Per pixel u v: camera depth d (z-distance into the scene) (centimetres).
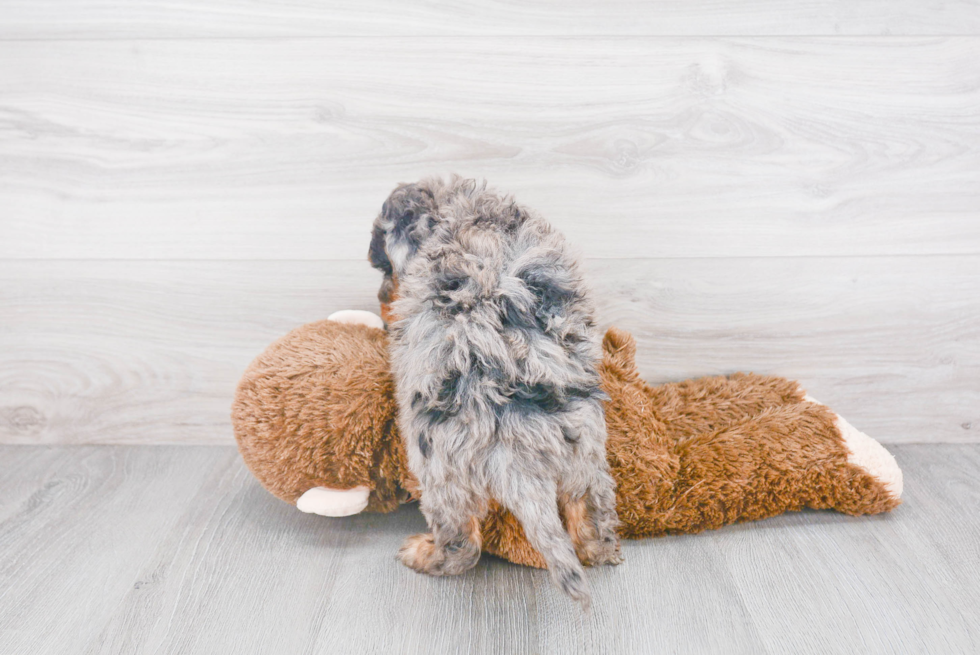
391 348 132
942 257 169
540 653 114
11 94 162
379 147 164
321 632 120
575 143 163
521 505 116
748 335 175
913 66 158
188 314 176
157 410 184
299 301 175
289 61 159
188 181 167
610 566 135
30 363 180
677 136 162
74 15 157
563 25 156
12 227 170
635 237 169
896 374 177
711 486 143
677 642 117
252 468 144
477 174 166
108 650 116
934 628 119
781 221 167
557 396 121
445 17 156
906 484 163
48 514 154
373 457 139
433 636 118
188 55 159
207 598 128
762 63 158
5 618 123
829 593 128
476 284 123
